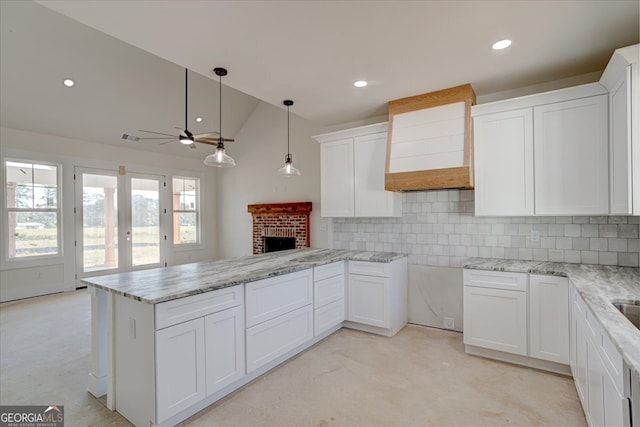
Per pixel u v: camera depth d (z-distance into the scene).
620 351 1.16
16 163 5.15
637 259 2.74
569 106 2.72
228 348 2.29
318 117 4.32
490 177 3.08
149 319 1.88
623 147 2.23
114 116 5.66
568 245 3.03
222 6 1.96
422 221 3.85
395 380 2.59
